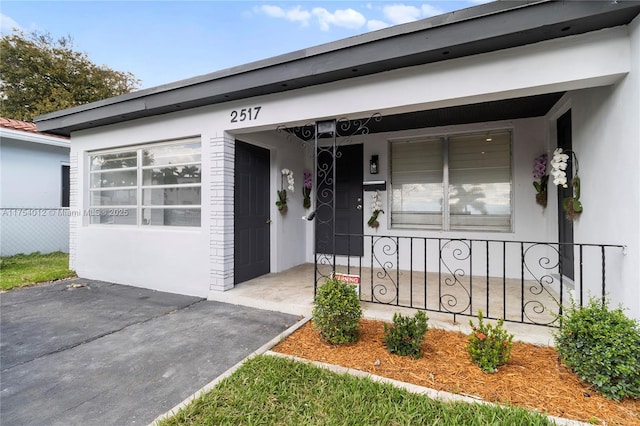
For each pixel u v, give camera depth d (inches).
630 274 87.0
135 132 184.1
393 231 209.3
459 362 88.6
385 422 65.2
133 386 82.4
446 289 159.3
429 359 90.7
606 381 69.7
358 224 221.0
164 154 182.1
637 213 83.9
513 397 72.3
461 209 195.6
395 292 154.8
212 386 79.6
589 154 114.1
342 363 89.9
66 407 73.9
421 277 186.2
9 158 275.9
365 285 169.2
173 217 179.2
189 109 166.4
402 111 123.3
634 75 84.0
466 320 116.7
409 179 208.2
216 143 159.3
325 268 215.3
